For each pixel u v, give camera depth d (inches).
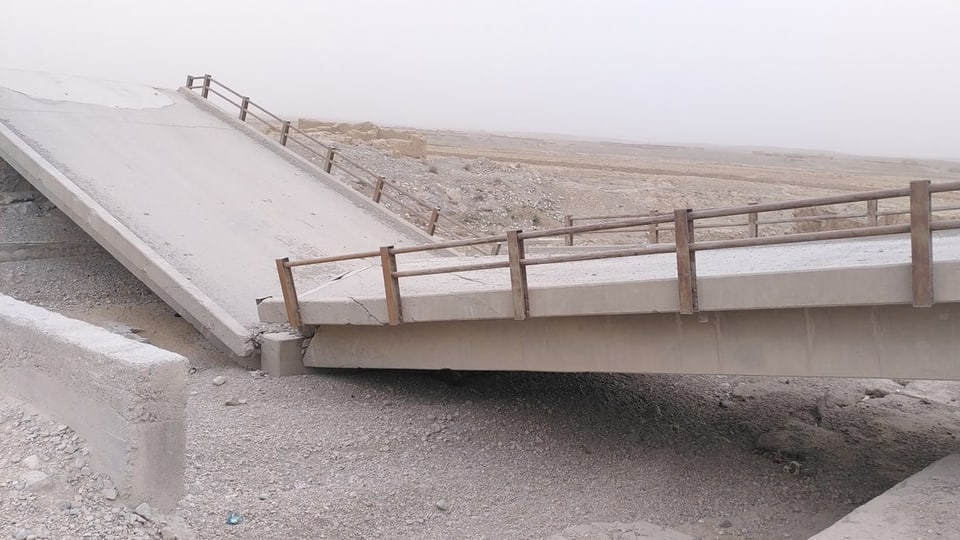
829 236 225.1
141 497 197.0
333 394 366.0
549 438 330.6
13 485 195.6
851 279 228.7
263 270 476.1
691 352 279.4
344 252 535.2
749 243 240.5
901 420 363.9
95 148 566.3
